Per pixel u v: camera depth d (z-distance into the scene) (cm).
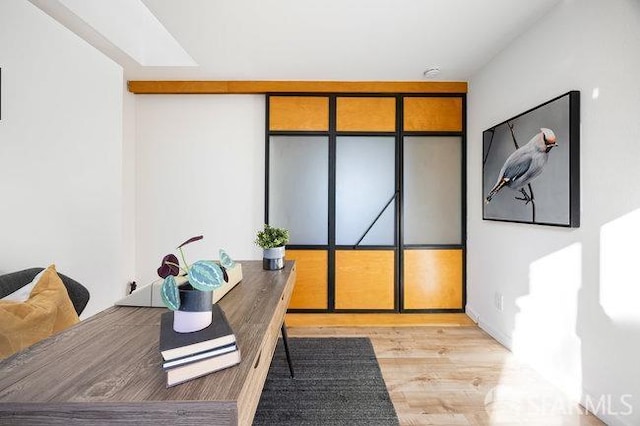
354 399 179
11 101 189
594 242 163
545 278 201
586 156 168
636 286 143
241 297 130
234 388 65
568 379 181
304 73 297
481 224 285
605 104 157
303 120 317
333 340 257
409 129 317
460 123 317
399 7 198
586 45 168
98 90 254
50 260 213
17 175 193
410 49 251
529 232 216
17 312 122
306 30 225
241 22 215
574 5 177
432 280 319
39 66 204
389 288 319
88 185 244
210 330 75
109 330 95
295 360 224
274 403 175
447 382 197
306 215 320
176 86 312
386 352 237
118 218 278
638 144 142
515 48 233
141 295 118
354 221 320
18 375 69
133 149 325
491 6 196
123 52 257
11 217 190
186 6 197
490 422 161
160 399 61
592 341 165
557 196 184
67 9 203
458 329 281
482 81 282
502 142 242
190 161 328
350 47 248
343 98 317
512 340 237
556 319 191
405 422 161
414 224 321
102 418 60
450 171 319
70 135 228
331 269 318
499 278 254
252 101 327
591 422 159
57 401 60
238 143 328
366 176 320
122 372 71
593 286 164
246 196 329
